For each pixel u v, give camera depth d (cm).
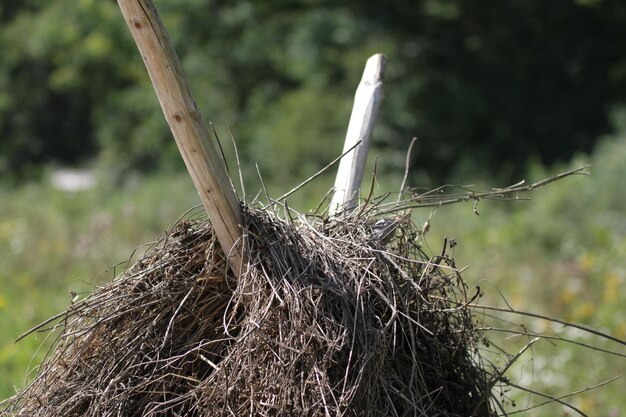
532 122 2053
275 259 308
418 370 320
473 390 337
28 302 723
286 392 292
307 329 296
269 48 2170
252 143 2047
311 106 1958
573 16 2022
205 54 2192
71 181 2697
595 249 1156
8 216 1551
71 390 317
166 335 308
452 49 2055
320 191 1590
